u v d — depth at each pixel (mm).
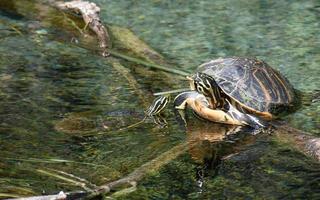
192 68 15852
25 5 18828
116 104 13812
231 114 12914
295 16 19062
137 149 11914
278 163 11422
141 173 10875
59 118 13039
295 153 11758
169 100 13898
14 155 11445
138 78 15148
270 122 12938
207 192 10438
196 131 12672
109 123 12922
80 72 15352
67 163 11242
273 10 19547
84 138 12266
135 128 12758
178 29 18266
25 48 16547
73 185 10375
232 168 11266
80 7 18031
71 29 17688
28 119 12945
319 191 10484
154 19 18922
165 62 16125
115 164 11320
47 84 14625
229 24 18594
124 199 10039
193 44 17328
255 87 13227
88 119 13047
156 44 17344
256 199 10242
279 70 15688
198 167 11234
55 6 18625
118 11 19406
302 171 11133
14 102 13664
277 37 17672
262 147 12023
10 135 12234
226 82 13203
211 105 12984
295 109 13508
